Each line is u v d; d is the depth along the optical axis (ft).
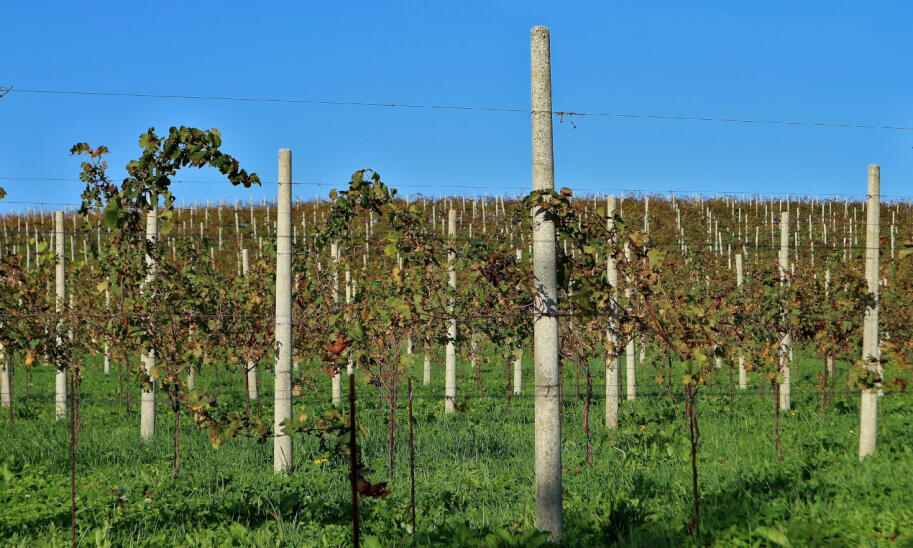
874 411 36.63
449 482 33.35
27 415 52.49
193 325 35.91
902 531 23.72
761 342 43.34
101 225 33.50
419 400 56.70
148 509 28.78
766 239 132.57
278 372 35.12
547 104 24.66
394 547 24.53
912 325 51.78
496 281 30.83
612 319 39.22
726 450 38.96
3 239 110.93
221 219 175.42
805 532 23.24
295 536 25.70
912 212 162.71
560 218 25.61
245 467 36.88
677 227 144.36
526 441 42.50
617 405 45.52
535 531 23.35
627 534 25.55
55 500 30.86
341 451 24.12
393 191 32.91
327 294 47.16
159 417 50.88
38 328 40.45
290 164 34.60
